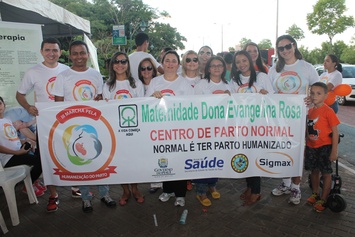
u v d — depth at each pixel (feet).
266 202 12.79
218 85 12.66
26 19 26.17
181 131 11.42
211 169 11.65
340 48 129.80
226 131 11.48
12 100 17.63
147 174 11.57
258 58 13.51
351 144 22.04
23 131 14.88
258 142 11.57
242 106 11.42
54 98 12.82
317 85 11.18
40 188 14.16
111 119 11.32
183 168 11.59
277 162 11.65
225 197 13.46
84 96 12.11
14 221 11.27
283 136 11.51
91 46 33.86
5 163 12.70
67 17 23.25
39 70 13.20
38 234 10.69
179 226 10.98
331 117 11.18
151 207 12.60
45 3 19.51
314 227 10.65
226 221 11.26
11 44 17.19
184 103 11.32
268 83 12.59
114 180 11.60
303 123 11.41
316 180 12.20
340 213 11.62
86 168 11.52
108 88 12.41
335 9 120.26
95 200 13.44
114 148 11.43
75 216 11.95
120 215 11.95
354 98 40.37
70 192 14.43
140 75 14.01
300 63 12.72
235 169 11.67
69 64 48.01
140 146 11.44
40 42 18.21
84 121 11.33
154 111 11.32
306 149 12.16
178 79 12.25
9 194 11.14
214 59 12.26
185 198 13.46
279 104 11.41
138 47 16.75
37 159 12.85
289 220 11.20
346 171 16.51
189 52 13.25
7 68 17.22
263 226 10.82
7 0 15.97
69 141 11.39
